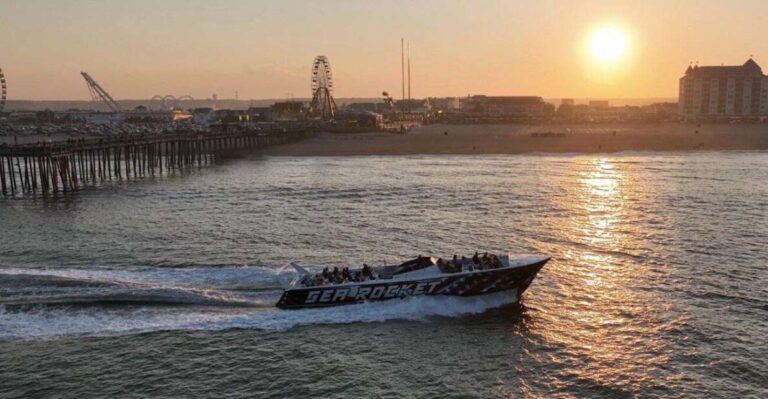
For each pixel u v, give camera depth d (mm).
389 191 82000
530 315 34625
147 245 50250
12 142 151125
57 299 34531
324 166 116312
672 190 81312
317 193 80500
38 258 46062
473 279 35188
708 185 85938
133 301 34812
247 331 31984
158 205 71125
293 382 27422
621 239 52094
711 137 169625
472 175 100562
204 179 96750
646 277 41219
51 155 80750
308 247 49781
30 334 31047
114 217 63281
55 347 30016
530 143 156500
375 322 33219
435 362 29219
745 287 39125
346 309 34406
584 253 47469
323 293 34188
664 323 33406
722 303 36344
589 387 26906
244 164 120812
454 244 50969
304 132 172625
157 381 27406
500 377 27828
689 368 28453
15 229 57406
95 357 29250
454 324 33281
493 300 36062
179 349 30109
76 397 26156
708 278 40938
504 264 36219
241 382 27422
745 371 28141
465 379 27672
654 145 151625
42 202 73875
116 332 31531
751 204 69562
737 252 47500
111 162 123000
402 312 34250
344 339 31391
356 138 170000
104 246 49938
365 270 35406
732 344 30844
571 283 40000
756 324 33281
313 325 32750
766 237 52469
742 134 179875
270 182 92562
